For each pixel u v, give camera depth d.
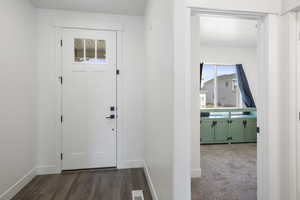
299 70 1.38
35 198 1.97
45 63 2.57
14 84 2.05
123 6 2.52
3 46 1.87
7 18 1.93
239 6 1.39
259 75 1.58
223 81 4.89
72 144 2.67
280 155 1.46
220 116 4.46
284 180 1.42
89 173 2.60
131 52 2.80
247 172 2.67
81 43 2.68
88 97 2.71
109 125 2.76
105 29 2.72
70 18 2.62
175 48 1.22
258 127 1.58
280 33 1.46
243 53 4.80
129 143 2.81
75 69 2.66
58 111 2.61
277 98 1.47
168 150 1.36
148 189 2.17
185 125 1.23
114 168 2.78
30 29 2.39
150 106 2.19
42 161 2.57
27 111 2.32
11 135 2.00
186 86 1.24
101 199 1.95
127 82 2.79
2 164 1.86
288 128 1.38
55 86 2.60
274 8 1.45
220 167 2.86
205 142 4.26
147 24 2.40
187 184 1.24
